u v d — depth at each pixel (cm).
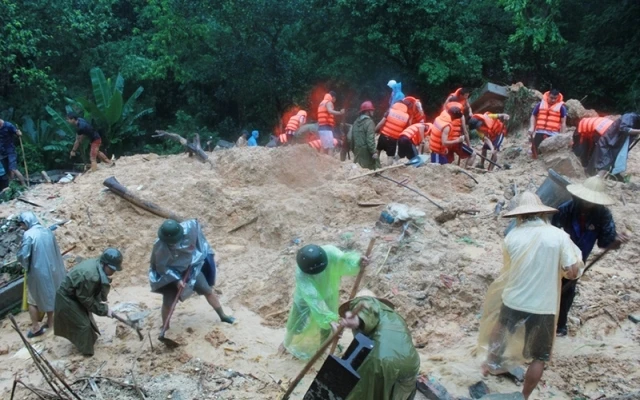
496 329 551
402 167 1009
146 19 2577
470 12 2294
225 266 830
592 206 579
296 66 2303
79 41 2283
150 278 644
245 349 642
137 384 587
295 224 874
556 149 1124
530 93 1644
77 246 856
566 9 2405
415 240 752
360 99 2352
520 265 511
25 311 776
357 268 561
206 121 2514
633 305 675
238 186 983
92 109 2019
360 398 425
